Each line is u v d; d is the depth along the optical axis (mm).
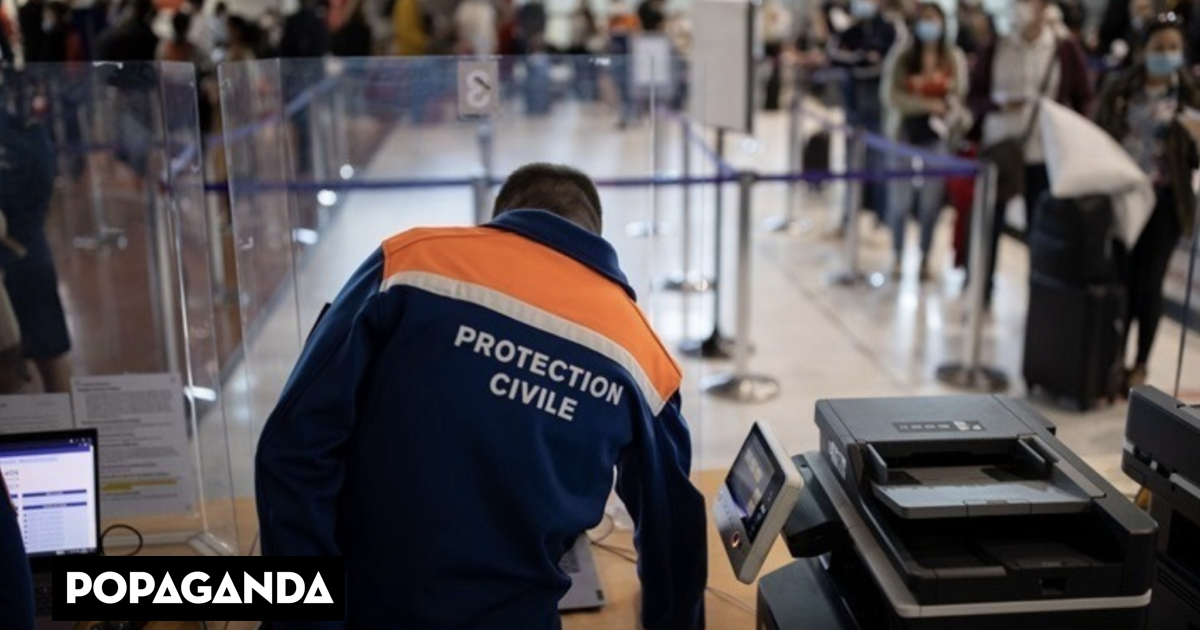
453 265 1421
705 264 6270
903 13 7055
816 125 8836
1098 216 3902
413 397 1378
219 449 2312
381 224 3553
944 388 4488
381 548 1406
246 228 2500
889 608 1450
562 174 1589
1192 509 1647
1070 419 4059
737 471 1694
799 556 1624
